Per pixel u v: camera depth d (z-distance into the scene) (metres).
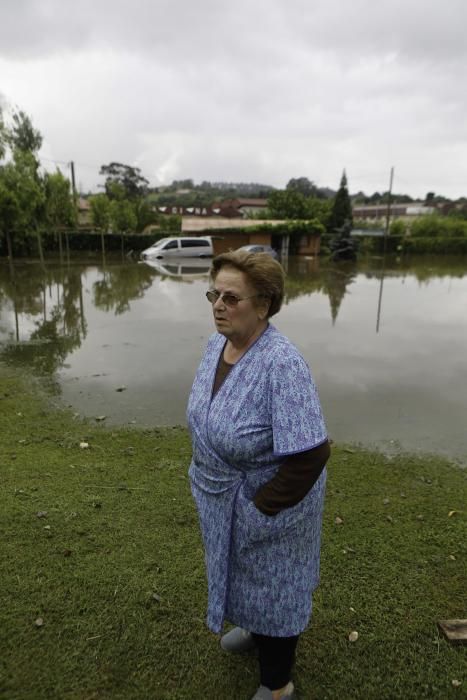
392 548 2.64
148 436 4.16
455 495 3.32
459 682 1.81
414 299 13.62
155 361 6.59
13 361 6.50
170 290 14.20
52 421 4.45
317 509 1.49
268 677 1.64
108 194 43.88
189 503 3.01
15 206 16.36
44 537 2.58
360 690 1.77
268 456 1.40
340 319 10.21
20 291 13.23
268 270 1.39
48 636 1.95
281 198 54.78
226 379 1.44
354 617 2.12
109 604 2.12
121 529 2.69
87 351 7.10
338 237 31.64
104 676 1.79
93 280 16.22
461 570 2.46
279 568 1.49
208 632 2.00
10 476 3.28
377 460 3.88
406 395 5.52
